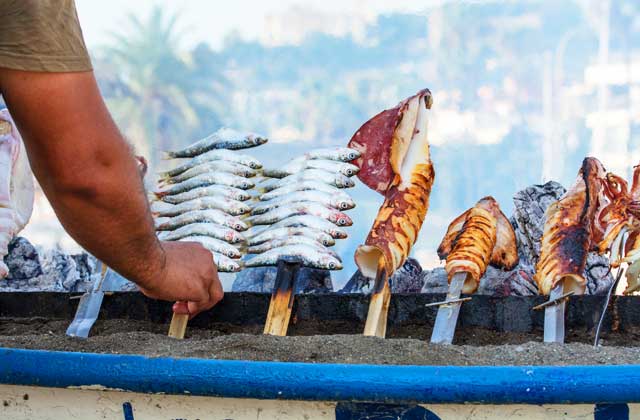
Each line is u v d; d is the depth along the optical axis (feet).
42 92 4.33
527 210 10.14
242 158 9.75
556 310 7.77
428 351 6.61
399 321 8.95
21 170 9.66
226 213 9.32
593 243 8.50
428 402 5.41
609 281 10.07
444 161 13.94
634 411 5.48
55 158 4.49
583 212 8.18
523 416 5.50
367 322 7.86
